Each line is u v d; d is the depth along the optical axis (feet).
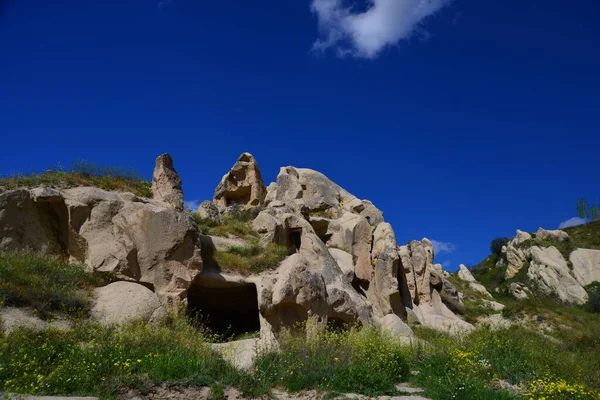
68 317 39.40
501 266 178.50
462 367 35.35
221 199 93.50
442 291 84.84
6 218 45.47
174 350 33.45
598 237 174.50
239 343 42.47
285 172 93.76
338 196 98.94
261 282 51.01
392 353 37.91
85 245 48.03
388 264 71.20
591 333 58.23
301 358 34.06
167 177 61.21
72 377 27.50
